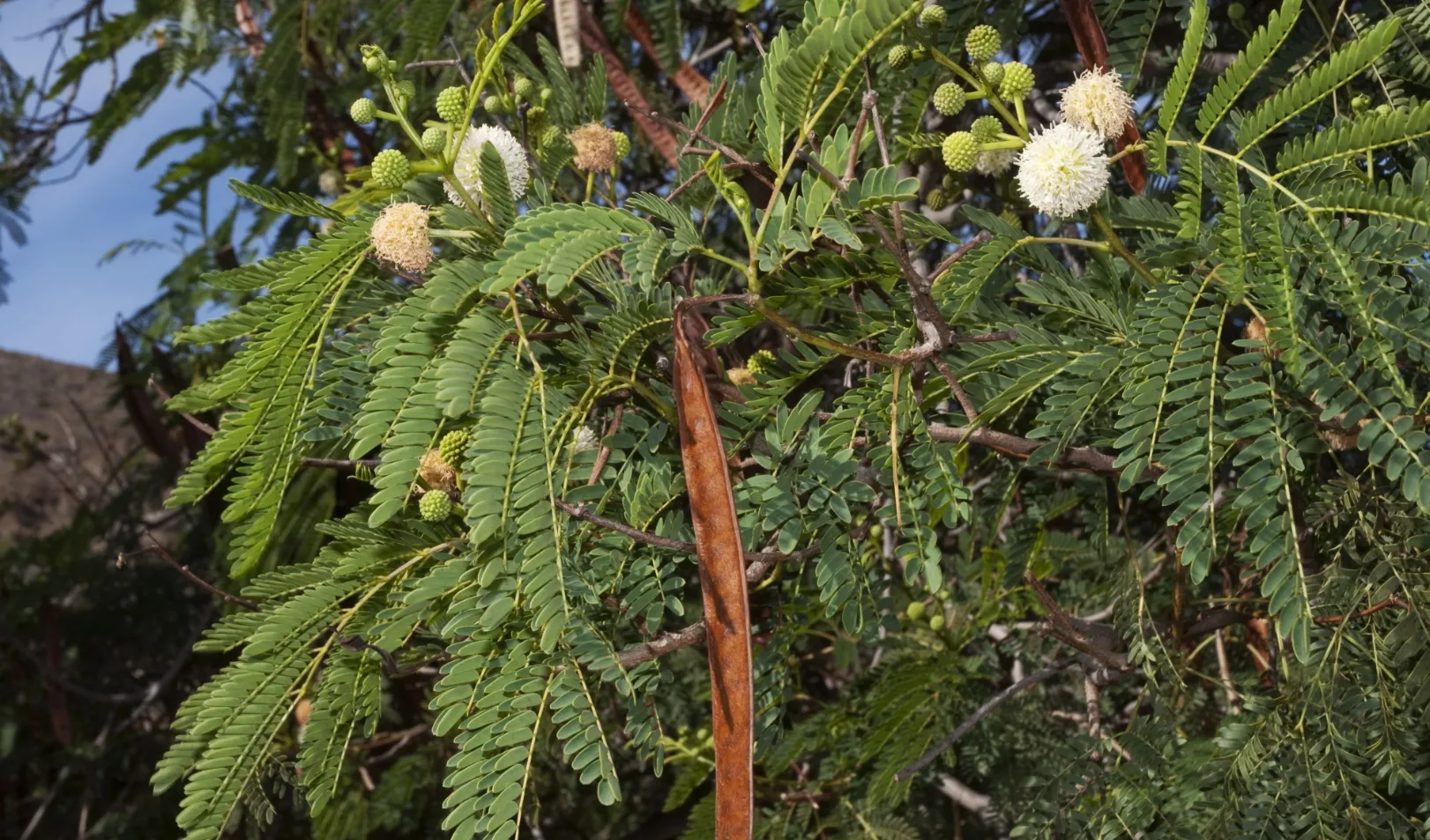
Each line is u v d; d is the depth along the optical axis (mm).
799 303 380
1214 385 264
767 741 340
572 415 297
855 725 580
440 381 265
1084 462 333
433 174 332
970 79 330
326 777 322
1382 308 258
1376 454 250
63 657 1342
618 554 308
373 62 313
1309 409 299
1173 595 491
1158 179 402
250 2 823
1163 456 262
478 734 274
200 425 328
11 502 1939
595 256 263
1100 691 430
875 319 328
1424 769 341
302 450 316
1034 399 426
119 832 1123
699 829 531
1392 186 260
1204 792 370
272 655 312
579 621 289
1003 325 338
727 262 286
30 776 1366
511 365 281
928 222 316
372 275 323
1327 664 347
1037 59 577
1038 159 310
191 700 309
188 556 1301
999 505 470
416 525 316
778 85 272
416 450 269
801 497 312
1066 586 566
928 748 531
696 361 275
